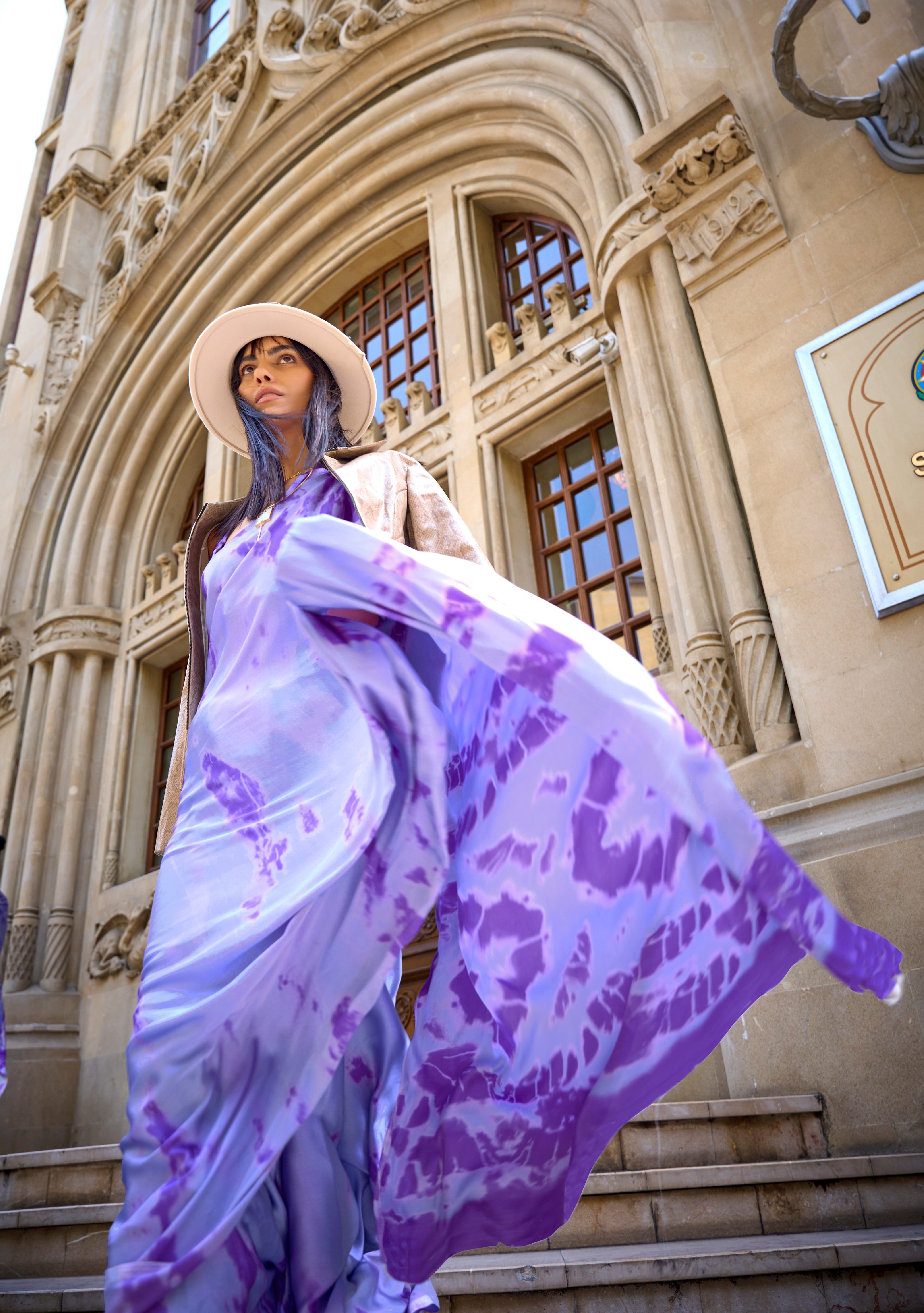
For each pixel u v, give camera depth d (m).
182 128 12.00
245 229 10.16
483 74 8.05
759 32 5.30
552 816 1.09
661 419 5.24
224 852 1.20
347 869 1.05
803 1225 2.34
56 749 9.77
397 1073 1.31
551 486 7.17
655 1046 1.01
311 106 9.47
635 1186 2.38
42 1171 3.52
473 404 7.46
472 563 1.19
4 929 3.63
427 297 8.86
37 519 11.30
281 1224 1.08
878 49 4.74
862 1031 3.26
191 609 1.61
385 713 1.10
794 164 4.82
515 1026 1.09
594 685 0.89
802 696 3.99
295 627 1.31
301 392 1.69
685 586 4.79
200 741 1.33
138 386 11.02
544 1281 1.84
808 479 4.24
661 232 5.45
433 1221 1.11
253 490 1.61
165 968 1.14
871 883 3.37
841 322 4.36
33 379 12.35
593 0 6.92
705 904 0.98
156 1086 1.03
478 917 1.13
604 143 6.46
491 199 8.34
